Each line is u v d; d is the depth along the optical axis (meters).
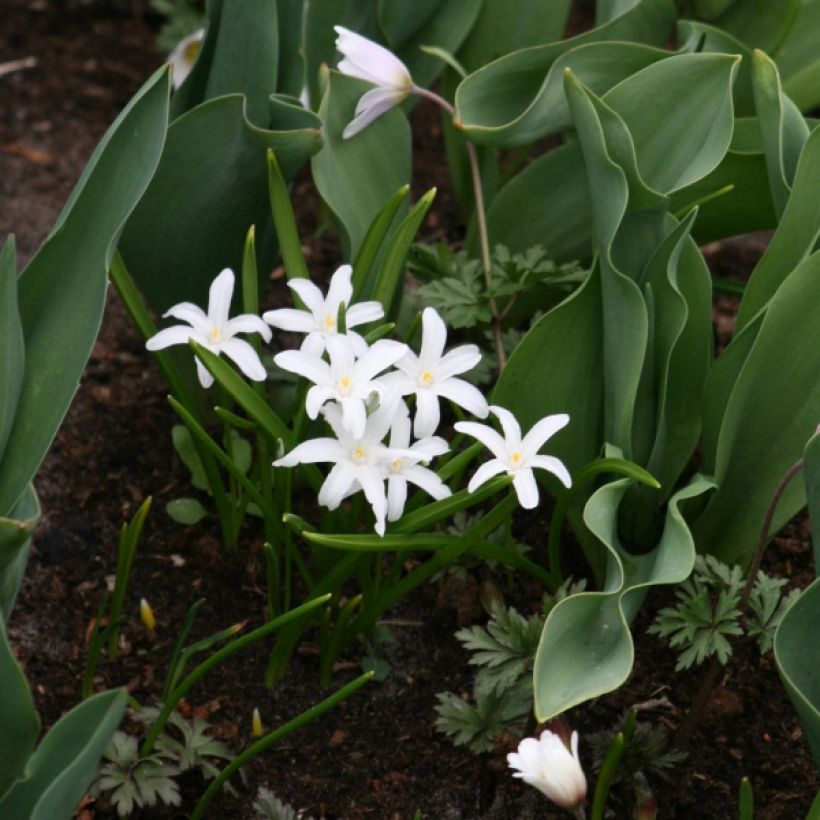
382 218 0.66
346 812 0.66
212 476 0.70
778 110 0.64
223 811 0.65
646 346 0.64
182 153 0.66
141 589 0.71
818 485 0.58
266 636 0.70
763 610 0.63
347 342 0.60
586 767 0.67
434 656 0.70
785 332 0.63
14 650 0.69
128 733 0.67
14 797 0.55
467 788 0.66
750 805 0.60
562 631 0.58
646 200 0.63
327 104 0.68
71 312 0.60
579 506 0.69
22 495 0.59
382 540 0.62
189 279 0.71
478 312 0.71
